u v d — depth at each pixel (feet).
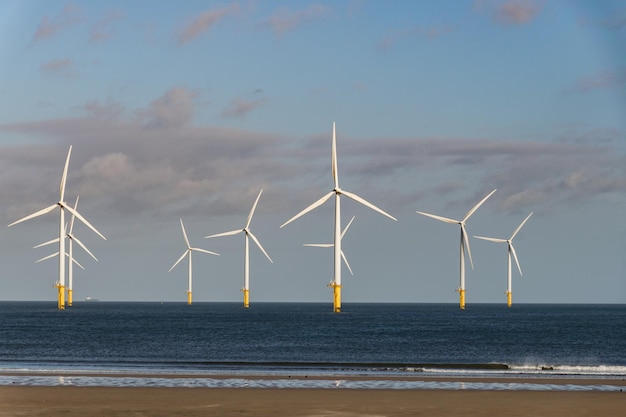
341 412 146.92
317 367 261.24
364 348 411.34
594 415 147.64
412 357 346.13
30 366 255.70
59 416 140.26
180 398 161.99
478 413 148.25
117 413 143.74
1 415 140.67
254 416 141.79
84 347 406.62
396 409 150.92
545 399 165.07
